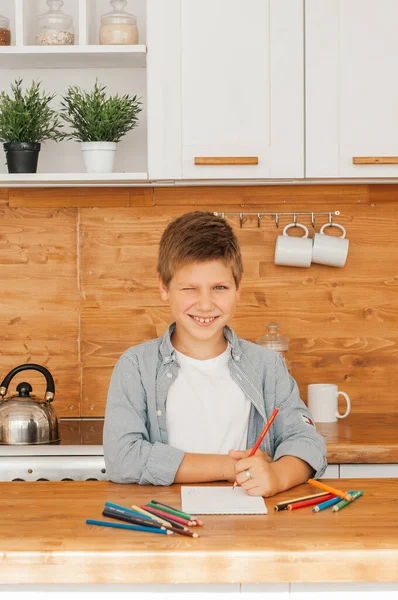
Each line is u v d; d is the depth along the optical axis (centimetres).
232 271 153
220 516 121
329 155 243
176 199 274
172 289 153
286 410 163
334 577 105
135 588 109
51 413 231
